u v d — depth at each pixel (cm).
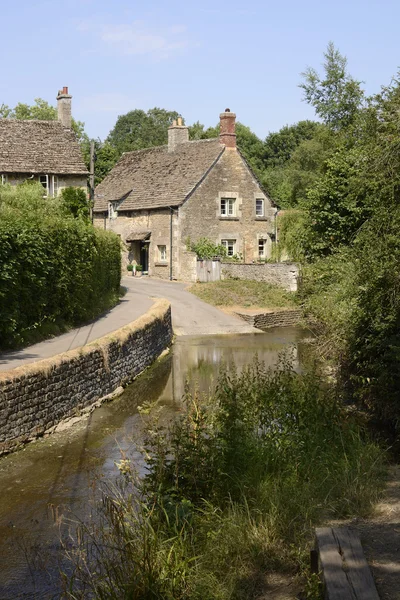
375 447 880
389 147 1231
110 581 584
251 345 2433
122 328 1816
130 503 699
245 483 765
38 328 1650
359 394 1231
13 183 3234
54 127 3541
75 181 3356
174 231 3984
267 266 3516
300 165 4697
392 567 556
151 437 932
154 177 4400
